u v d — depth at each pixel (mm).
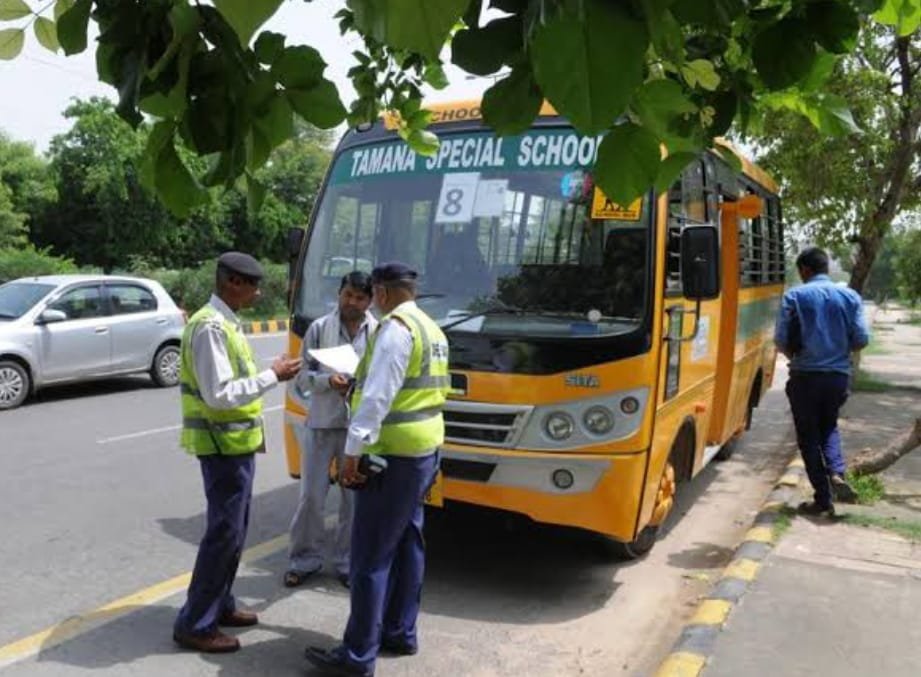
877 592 4688
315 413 4992
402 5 903
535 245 4984
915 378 16594
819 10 1383
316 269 5746
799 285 6426
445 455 4828
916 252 27875
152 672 3922
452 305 5020
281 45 1309
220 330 3949
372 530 3824
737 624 4238
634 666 4203
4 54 1371
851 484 6723
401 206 5457
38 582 4977
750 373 8523
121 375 12148
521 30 1211
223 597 4188
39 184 29203
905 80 11352
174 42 1164
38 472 7527
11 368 10742
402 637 4188
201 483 7305
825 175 11500
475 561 5617
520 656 4262
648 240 4711
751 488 8000
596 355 4598
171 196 1316
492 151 5266
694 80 1497
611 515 4613
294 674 3963
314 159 34250
